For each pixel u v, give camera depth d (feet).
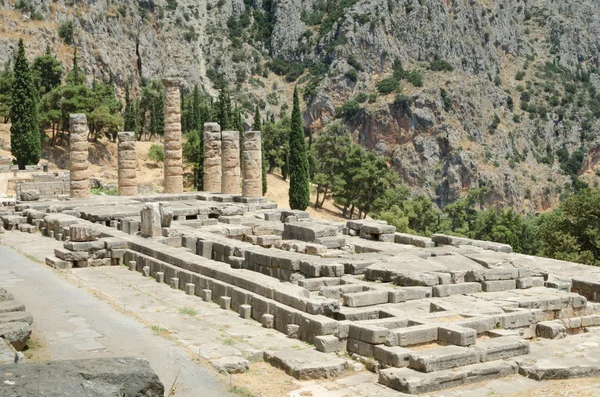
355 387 60.34
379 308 78.28
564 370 62.59
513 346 66.33
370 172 392.68
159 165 399.03
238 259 108.58
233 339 72.33
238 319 80.89
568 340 73.92
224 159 192.13
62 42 619.67
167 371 61.82
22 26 599.57
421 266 93.50
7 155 342.03
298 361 64.49
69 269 109.40
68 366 41.42
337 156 411.95
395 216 329.11
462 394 58.65
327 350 68.39
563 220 195.72
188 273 94.94
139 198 179.01
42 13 629.51
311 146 447.42
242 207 165.58
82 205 164.14
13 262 111.96
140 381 41.75
